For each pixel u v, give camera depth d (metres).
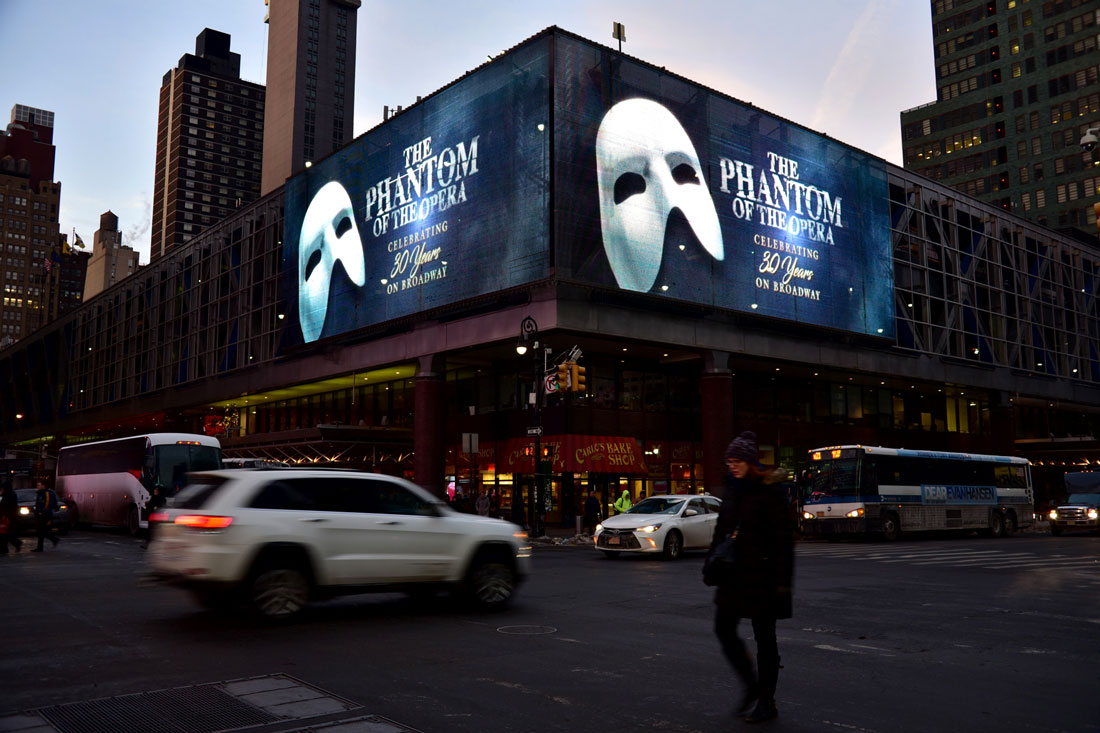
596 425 39.72
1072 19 100.69
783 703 6.66
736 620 6.14
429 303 39.47
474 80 38.59
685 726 5.97
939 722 6.11
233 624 10.46
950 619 11.31
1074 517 36.00
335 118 160.25
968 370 53.31
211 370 60.81
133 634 9.70
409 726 5.92
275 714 6.21
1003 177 104.50
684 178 38.16
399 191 42.38
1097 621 11.12
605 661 8.27
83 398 82.56
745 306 39.56
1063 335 62.38
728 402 39.22
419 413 40.34
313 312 47.66
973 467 35.09
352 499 11.21
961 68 110.56
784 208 42.16
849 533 30.95
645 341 37.12
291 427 58.81
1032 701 6.75
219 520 10.16
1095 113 97.38
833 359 44.50
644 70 37.66
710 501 24.19
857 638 9.80
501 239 36.06
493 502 37.56
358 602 12.80
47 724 5.95
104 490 35.53
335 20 163.00
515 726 5.95
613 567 19.67
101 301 81.00
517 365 42.16
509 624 10.66
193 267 64.75
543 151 34.50
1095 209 20.78
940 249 52.59
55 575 16.72
